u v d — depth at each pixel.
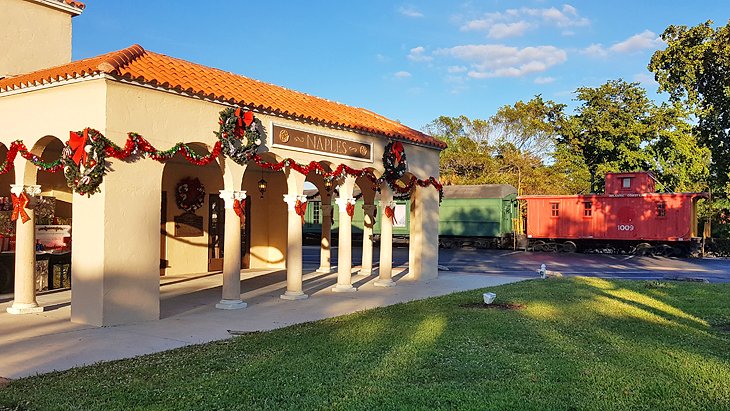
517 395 6.06
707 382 6.61
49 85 10.19
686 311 12.00
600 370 7.06
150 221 10.31
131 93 9.90
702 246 31.91
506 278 18.61
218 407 5.62
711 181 30.97
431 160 18.05
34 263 11.04
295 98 14.32
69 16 14.48
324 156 13.80
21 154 10.72
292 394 6.05
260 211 20.47
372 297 13.76
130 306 10.04
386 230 15.98
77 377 6.60
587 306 12.28
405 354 7.79
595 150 44.47
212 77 12.38
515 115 54.28
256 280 16.72
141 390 6.09
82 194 9.77
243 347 8.20
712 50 21.59
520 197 35.78
